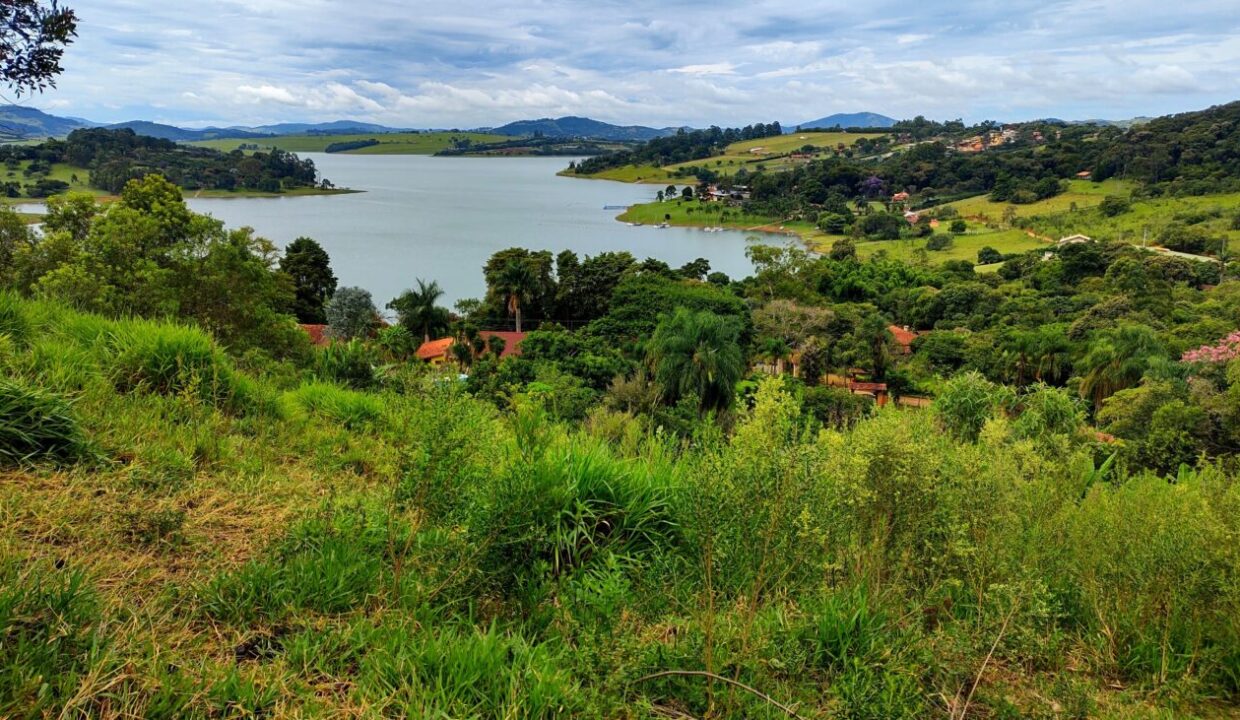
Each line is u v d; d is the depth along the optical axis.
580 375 31.67
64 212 19.77
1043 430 5.85
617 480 3.64
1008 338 44.75
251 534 3.17
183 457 3.88
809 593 3.01
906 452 3.07
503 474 3.15
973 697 2.65
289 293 16.97
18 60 3.47
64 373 4.57
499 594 2.91
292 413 5.49
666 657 2.51
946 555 3.09
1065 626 3.33
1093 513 3.58
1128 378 33.34
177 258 13.98
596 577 3.07
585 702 2.22
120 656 2.08
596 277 62.03
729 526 2.65
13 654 1.96
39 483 3.23
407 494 2.84
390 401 5.79
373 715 2.02
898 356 49.09
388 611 2.61
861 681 2.49
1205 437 18.39
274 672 2.18
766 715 2.29
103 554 2.73
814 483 2.74
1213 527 3.02
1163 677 2.82
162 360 5.16
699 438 3.72
